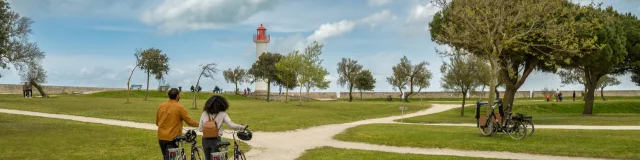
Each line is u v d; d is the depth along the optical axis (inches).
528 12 948.0
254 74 3260.3
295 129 1043.9
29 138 759.7
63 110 1398.9
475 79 1749.5
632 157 619.2
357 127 1066.7
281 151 684.1
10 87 2637.8
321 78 2351.1
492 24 940.6
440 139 799.7
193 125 408.8
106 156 612.1
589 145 712.4
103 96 2603.3
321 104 2240.4
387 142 783.7
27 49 1983.3
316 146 744.3
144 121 1147.3
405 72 3368.6
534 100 2856.8
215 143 382.6
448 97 3380.9
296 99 3383.4
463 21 1072.8
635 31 1695.4
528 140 773.3
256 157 626.8
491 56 930.1
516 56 1386.6
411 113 1839.3
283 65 2385.6
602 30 1417.3
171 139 402.0
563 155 640.4
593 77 1796.3
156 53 2220.7
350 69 3555.6
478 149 698.8
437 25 1578.5
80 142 737.0
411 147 736.3
